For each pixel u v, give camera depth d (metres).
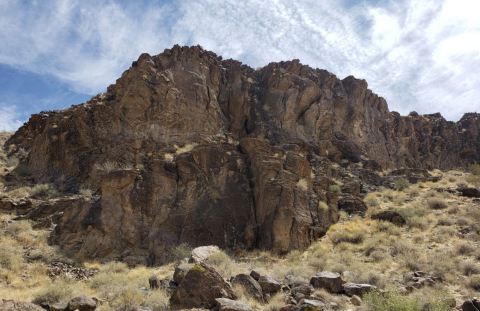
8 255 19.22
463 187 32.09
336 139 36.25
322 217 25.20
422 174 36.50
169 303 13.20
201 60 34.03
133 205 23.14
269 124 34.06
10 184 28.41
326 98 37.28
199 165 25.58
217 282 13.25
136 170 24.38
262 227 23.70
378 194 31.97
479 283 16.19
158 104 29.75
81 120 30.03
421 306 13.16
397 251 21.42
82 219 22.70
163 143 28.53
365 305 13.38
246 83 35.84
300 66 38.34
